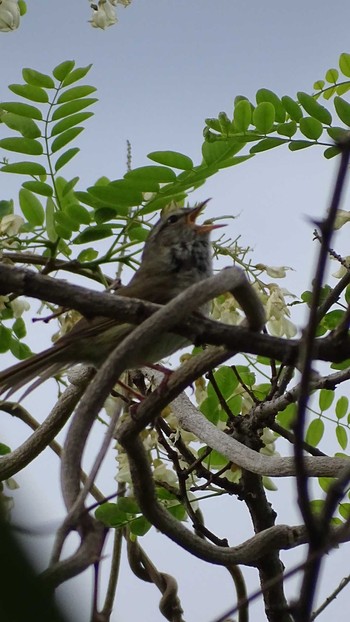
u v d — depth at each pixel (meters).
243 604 3.42
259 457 5.41
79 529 3.21
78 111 6.05
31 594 2.16
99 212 6.01
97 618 3.04
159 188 5.76
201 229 6.46
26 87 5.96
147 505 4.45
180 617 6.53
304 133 5.55
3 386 5.43
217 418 6.42
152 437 6.11
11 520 2.31
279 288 6.12
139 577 6.64
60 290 4.08
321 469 4.96
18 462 5.80
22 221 6.25
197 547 4.56
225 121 5.54
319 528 3.36
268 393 6.43
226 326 4.22
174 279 6.34
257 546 4.66
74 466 3.75
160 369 5.39
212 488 6.28
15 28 6.36
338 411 6.48
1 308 6.21
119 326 5.51
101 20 6.73
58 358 5.53
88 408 3.79
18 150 6.03
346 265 5.88
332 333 4.10
